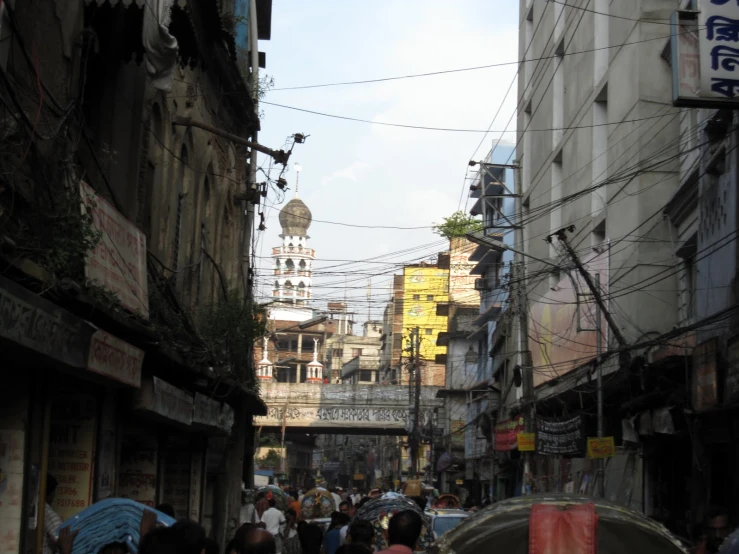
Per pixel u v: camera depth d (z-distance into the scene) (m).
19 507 8.34
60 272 7.96
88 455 10.19
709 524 10.04
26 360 7.98
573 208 26.56
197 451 16.50
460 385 53.69
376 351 103.81
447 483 54.50
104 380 9.04
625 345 17.80
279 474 59.41
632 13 21.73
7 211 7.46
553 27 30.22
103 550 6.01
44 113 8.93
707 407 13.48
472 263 57.12
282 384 56.34
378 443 86.69
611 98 23.19
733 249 13.73
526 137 34.19
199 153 17.00
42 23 9.14
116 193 11.74
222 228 19.72
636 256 20.14
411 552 6.19
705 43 11.85
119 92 11.83
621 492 21.34
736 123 13.87
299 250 116.69
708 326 14.99
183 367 12.09
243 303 18.11
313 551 9.81
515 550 5.15
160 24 11.02
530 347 31.73
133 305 10.60
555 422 22.80
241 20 21.20
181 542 4.29
